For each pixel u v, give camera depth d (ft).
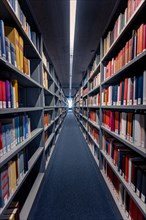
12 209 3.71
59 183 6.81
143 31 3.23
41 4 6.40
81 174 7.74
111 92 5.78
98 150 8.02
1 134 3.04
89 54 12.64
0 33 2.93
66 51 12.09
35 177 6.51
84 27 8.45
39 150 6.73
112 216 4.77
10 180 3.33
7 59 3.28
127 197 4.14
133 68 4.07
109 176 5.97
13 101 3.80
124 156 4.38
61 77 22.88
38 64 6.76
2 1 2.94
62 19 7.54
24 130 4.66
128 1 4.04
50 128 11.86
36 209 5.07
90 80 12.25
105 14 7.23
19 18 3.98
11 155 3.19
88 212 4.94
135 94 3.66
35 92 6.97
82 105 17.54
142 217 3.39
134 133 3.76
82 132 17.40
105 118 6.76
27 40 4.89
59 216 4.76
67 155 10.64
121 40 4.75
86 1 6.31
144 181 3.22
